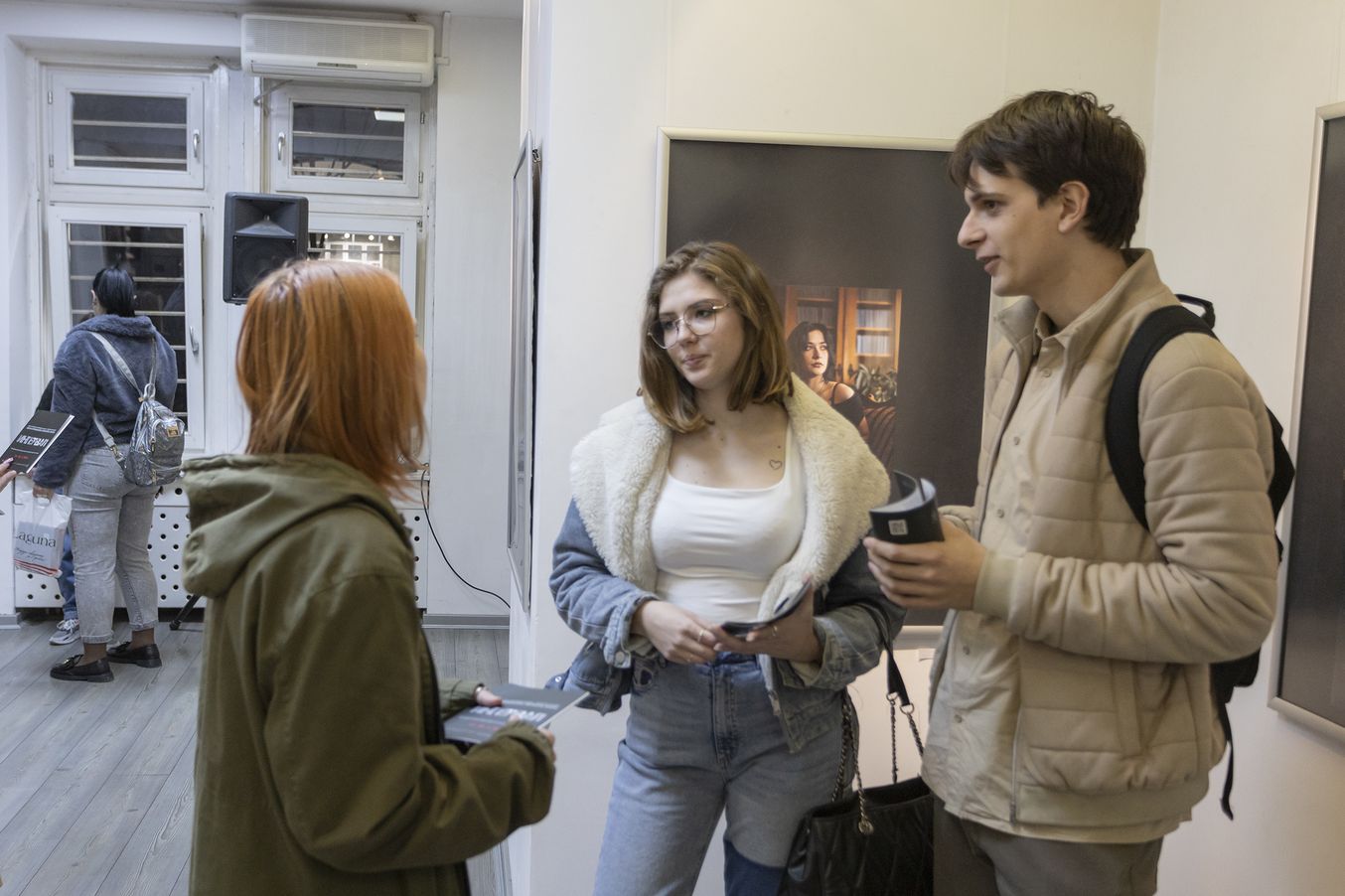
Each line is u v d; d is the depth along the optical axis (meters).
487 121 5.61
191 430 5.73
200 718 1.11
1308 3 1.95
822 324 2.39
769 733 1.72
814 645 1.62
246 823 1.05
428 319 5.78
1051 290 1.37
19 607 5.55
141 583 4.88
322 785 0.98
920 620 2.46
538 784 1.16
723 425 1.76
